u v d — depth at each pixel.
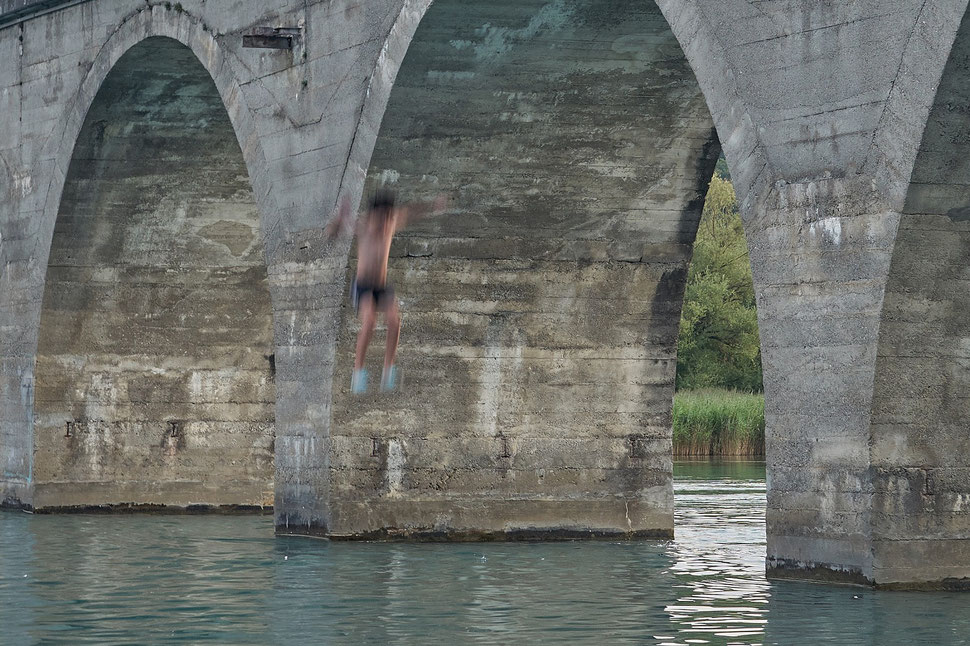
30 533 24.88
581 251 22.66
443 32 20.02
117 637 15.55
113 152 27.03
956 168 16.05
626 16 19.62
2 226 29.56
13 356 29.20
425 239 22.00
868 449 16.66
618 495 23.20
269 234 23.64
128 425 28.62
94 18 26.69
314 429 22.72
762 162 17.53
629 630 15.55
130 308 28.50
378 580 18.95
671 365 23.41
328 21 22.25
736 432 47.12
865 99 16.48
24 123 28.70
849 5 16.59
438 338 22.56
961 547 17.03
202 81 25.98
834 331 16.92
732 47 17.70
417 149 21.39
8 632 15.84
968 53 15.52
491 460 22.86
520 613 16.61
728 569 19.70
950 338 16.77
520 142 21.48
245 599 17.66
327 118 22.33
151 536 24.27
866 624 15.36
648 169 22.09
